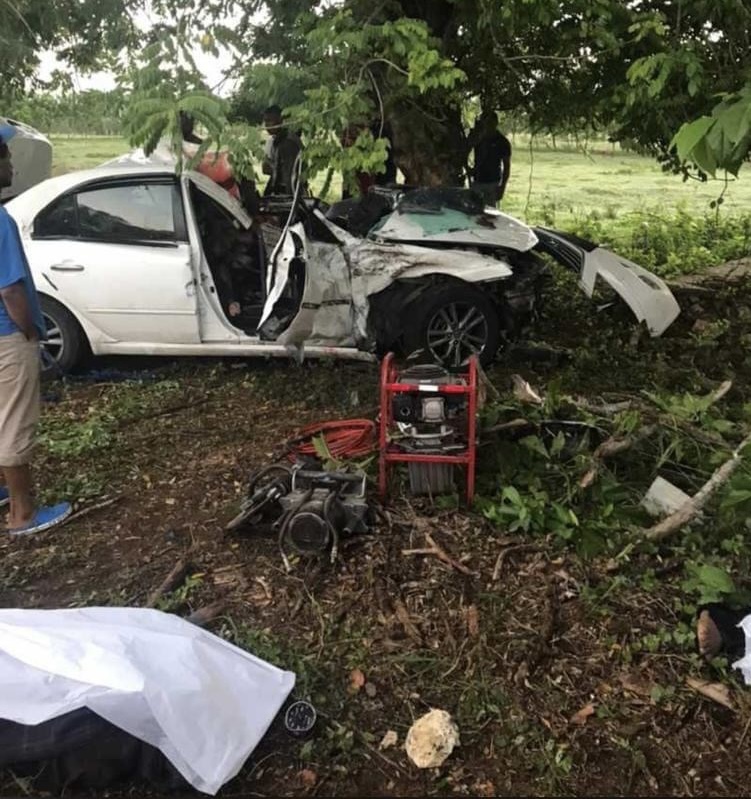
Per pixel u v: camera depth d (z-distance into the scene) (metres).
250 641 3.14
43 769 2.49
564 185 18.27
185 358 6.52
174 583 3.55
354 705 2.88
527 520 3.78
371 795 2.55
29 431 3.89
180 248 5.77
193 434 5.11
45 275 5.75
